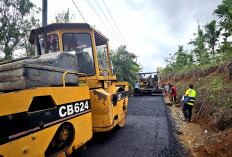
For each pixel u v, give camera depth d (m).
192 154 3.02
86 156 2.96
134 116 6.37
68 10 10.13
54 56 2.17
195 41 12.61
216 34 11.60
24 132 1.40
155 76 17.22
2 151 1.23
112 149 3.26
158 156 2.96
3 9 8.76
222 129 3.52
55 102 1.79
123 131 4.43
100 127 2.99
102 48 4.07
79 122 2.23
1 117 1.23
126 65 14.00
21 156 1.36
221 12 8.89
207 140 3.34
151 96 14.43
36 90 1.55
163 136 4.01
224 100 4.42
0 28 8.55
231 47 7.14
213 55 10.77
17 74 1.68
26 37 9.73
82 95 2.36
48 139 1.64
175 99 9.06
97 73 3.17
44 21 6.36
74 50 3.19
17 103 1.36
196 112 5.84
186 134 4.14
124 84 5.28
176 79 15.61
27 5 9.26
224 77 6.26
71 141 2.09
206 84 7.25
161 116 6.30
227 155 2.51
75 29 3.18
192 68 12.27
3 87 1.79
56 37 3.17
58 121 1.81
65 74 2.12
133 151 3.17
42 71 1.87
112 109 3.25
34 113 1.51
